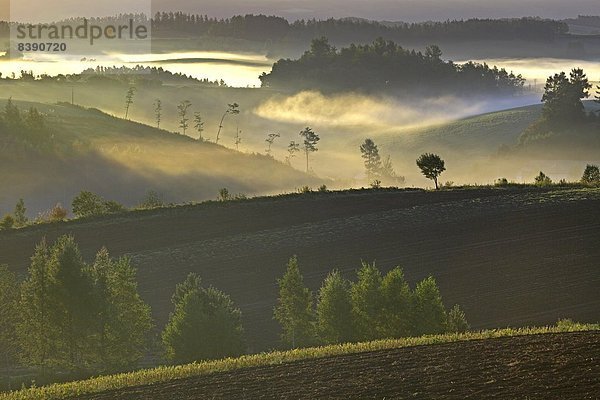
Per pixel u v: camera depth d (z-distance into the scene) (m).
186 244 125.62
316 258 118.88
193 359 72.88
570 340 56.47
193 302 74.31
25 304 78.50
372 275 80.25
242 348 74.88
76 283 76.44
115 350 77.38
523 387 46.28
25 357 81.25
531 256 115.19
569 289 102.75
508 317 94.94
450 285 106.31
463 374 49.47
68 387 52.03
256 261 117.94
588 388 45.50
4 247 126.00
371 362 53.75
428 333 78.38
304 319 85.62
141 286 110.12
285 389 48.72
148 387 50.81
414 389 47.25
